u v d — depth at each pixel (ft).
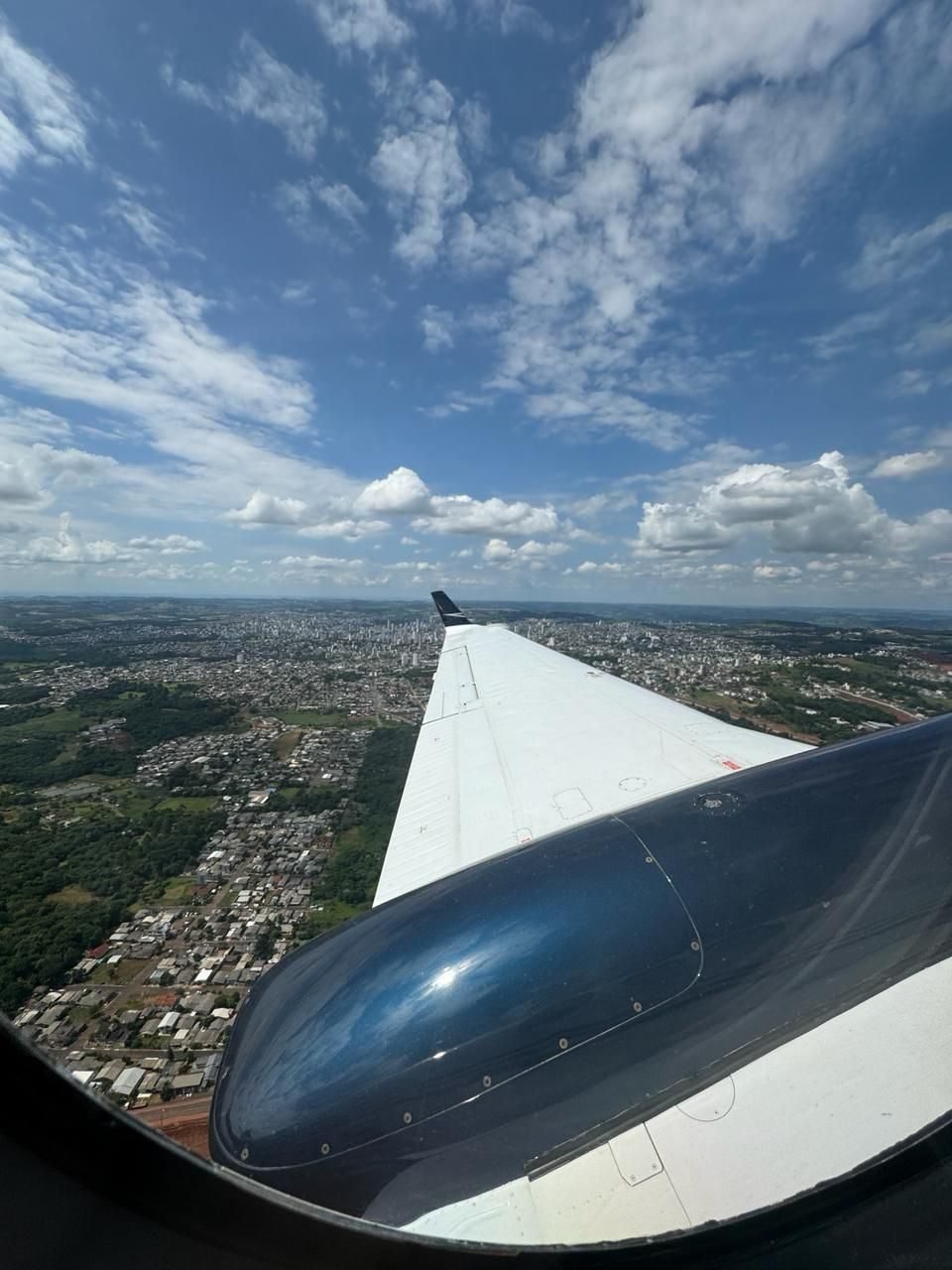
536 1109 10.27
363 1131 10.03
